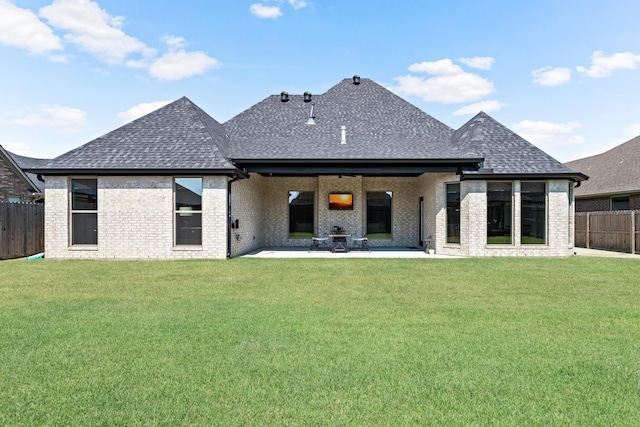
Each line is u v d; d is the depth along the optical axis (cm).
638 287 837
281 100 1994
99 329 528
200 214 1360
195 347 459
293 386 361
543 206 1452
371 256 1458
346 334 508
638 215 1566
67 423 300
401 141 1656
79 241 1365
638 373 393
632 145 2525
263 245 1894
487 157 1475
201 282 892
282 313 613
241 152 1521
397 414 313
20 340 482
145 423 299
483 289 812
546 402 334
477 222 1439
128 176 1352
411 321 570
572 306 665
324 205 1830
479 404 330
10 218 1384
